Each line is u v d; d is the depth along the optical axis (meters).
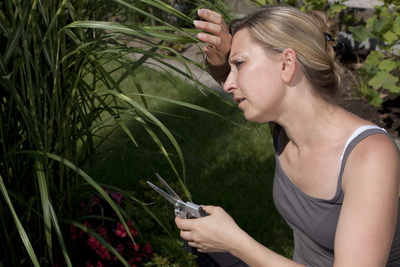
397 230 1.51
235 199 3.65
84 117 1.95
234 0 5.90
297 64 1.46
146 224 2.50
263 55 1.46
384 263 1.25
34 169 1.82
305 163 1.54
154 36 1.50
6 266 2.00
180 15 1.61
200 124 4.57
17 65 1.63
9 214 1.95
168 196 1.56
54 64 1.69
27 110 1.69
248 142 4.30
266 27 1.46
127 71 1.83
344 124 1.48
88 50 1.80
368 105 4.78
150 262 2.32
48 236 1.60
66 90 1.84
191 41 1.57
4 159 1.76
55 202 2.02
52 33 1.69
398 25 4.52
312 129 1.51
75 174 2.06
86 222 2.26
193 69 5.62
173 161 4.07
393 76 4.58
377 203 1.28
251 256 1.41
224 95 5.05
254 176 3.91
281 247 3.19
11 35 1.52
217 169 3.99
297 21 1.46
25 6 1.51
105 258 2.27
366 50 5.61
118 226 2.31
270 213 3.51
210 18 1.71
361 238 1.25
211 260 2.92
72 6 1.64
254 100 1.49
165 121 4.62
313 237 1.58
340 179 1.42
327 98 1.49
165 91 5.17
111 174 3.89
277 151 1.69
